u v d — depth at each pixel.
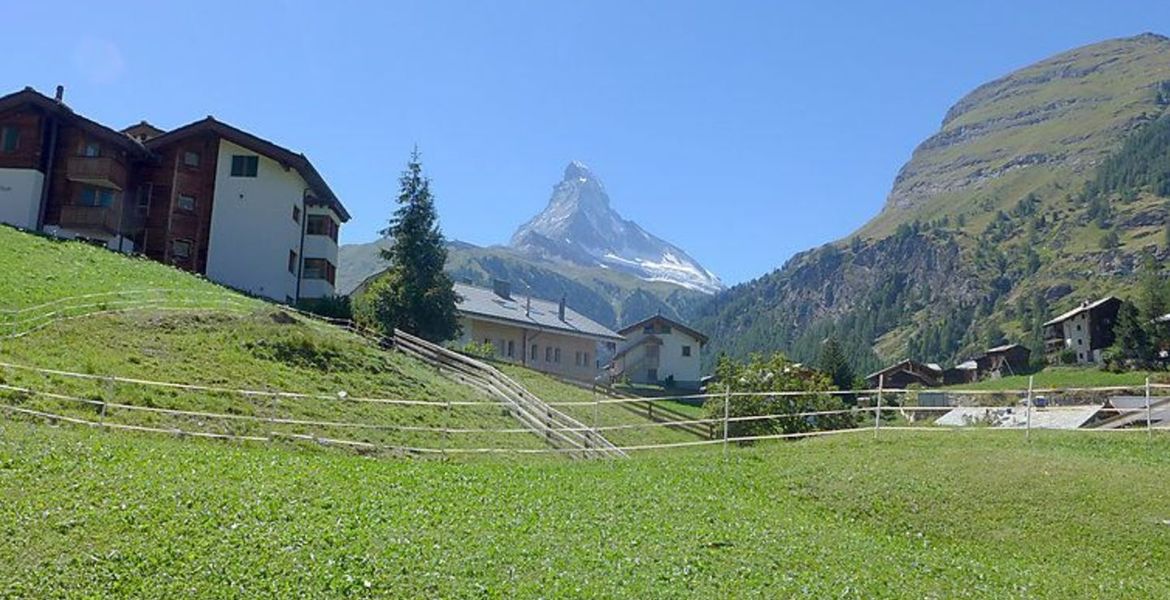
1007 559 20.31
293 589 14.74
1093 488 23.95
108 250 54.56
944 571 18.67
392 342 53.09
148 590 14.31
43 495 17.45
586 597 15.30
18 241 48.75
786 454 29.66
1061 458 27.14
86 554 15.25
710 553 18.41
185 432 26.80
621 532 19.50
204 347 36.38
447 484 22.81
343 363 39.59
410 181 68.31
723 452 30.81
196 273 62.09
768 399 40.69
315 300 64.12
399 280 65.50
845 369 95.25
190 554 15.59
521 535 18.59
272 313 42.34
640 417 53.44
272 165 65.25
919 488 24.56
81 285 43.34
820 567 18.03
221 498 18.64
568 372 85.31
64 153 58.69
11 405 25.47
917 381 123.06
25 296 38.78
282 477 21.14
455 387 44.31
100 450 21.33
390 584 15.24
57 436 22.22
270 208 64.75
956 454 27.91
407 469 24.31
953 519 22.62
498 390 44.22
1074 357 116.94
